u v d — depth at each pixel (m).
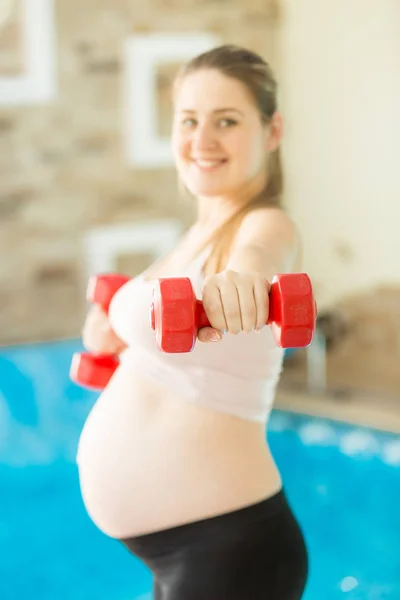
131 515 1.29
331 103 4.34
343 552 2.78
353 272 4.31
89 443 1.37
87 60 4.26
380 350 4.20
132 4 4.31
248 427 1.30
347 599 2.51
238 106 1.32
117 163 4.41
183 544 1.27
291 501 3.12
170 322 0.98
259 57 1.36
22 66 4.14
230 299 1.01
